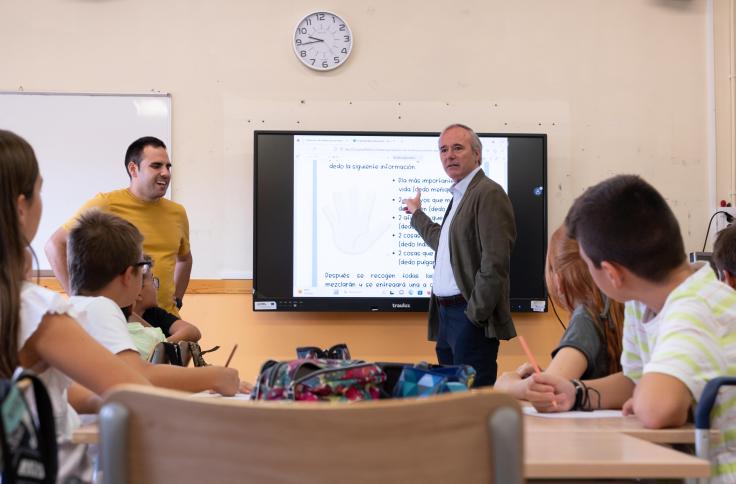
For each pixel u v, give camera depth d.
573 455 1.08
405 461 0.82
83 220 2.14
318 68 4.68
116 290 2.13
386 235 4.58
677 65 4.82
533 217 4.63
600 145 4.77
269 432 0.82
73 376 1.39
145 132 4.64
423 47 4.73
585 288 2.04
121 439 0.86
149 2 4.68
